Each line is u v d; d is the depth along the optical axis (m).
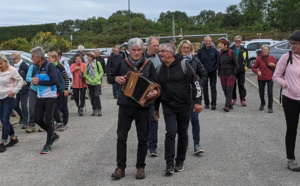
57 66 8.75
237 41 11.11
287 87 5.59
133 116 5.45
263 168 5.70
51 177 5.59
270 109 10.16
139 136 5.44
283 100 5.67
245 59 11.17
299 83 5.53
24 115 9.18
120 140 5.45
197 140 6.46
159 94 5.31
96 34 101.81
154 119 6.37
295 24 35.03
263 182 5.11
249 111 10.44
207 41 10.51
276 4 36.59
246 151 6.61
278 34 77.44
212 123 8.98
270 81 10.15
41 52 6.97
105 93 16.02
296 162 5.68
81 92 10.73
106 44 89.75
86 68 10.49
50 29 61.56
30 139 8.12
